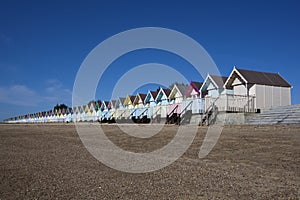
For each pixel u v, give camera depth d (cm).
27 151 1001
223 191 487
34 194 480
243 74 2477
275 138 1053
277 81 2575
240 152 860
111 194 479
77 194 480
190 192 485
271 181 545
